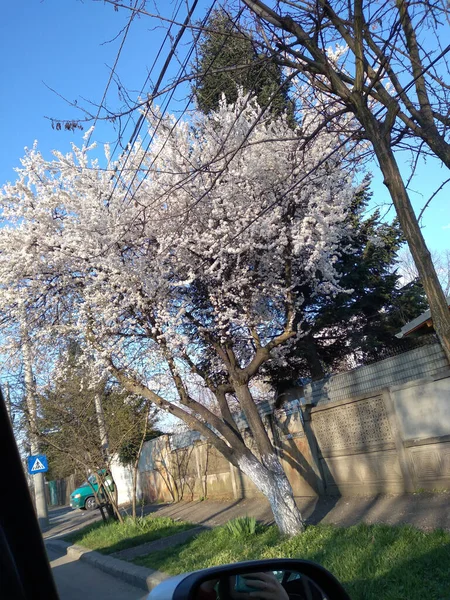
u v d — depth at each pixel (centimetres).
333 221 988
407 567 588
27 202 1077
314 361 1628
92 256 1011
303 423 1280
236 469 1598
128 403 1559
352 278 1595
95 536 1484
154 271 1009
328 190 1012
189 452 1883
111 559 1147
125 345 1075
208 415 1011
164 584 314
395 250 1678
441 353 1026
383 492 1076
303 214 1028
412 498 962
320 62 643
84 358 1084
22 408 1527
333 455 1210
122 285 991
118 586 976
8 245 1055
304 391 1323
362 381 1182
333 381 1246
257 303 1083
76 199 1052
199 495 1833
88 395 1501
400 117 629
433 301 493
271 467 933
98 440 1570
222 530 1027
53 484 4434
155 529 1348
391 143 644
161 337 985
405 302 1739
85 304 1028
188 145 1072
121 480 2623
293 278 1036
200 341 1098
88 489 2777
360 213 1245
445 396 970
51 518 2855
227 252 988
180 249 1012
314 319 1577
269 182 1004
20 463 427
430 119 609
